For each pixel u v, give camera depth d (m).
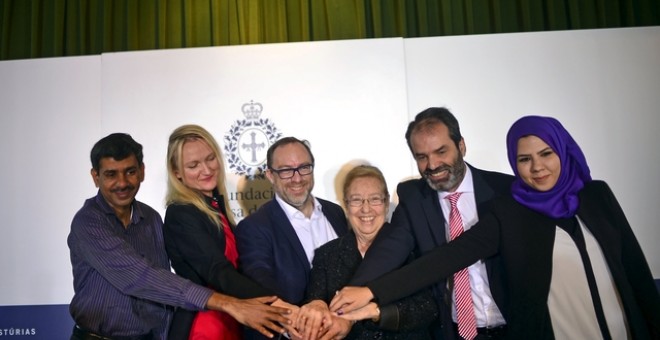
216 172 2.47
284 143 2.47
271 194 2.46
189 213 2.34
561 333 2.09
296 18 2.76
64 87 2.54
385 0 2.79
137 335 2.24
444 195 2.42
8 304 2.46
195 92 2.51
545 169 2.25
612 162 2.50
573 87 2.53
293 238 2.39
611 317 2.09
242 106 2.51
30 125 2.53
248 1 2.75
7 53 2.78
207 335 2.18
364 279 2.06
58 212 2.49
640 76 2.54
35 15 2.77
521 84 2.53
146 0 2.78
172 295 2.09
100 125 2.52
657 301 2.16
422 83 2.53
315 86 2.51
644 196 2.49
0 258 2.48
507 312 2.22
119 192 2.33
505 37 2.55
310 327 1.96
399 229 2.33
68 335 2.45
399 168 2.47
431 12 2.79
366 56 2.52
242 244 2.39
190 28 2.75
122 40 2.79
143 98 2.51
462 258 2.15
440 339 2.30
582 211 2.17
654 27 2.56
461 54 2.54
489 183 2.43
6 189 2.50
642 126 2.52
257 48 2.53
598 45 2.55
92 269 2.25
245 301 2.06
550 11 2.78
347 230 2.42
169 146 2.48
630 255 2.19
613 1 2.80
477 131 2.50
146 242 2.36
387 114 2.49
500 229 2.23
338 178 2.46
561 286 2.11
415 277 2.06
